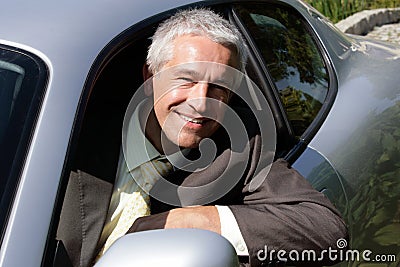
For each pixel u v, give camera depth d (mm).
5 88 1877
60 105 1860
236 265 1682
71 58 1966
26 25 2020
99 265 1603
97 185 2139
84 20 2100
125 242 1640
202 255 1617
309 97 2727
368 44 3334
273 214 2047
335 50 3031
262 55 2619
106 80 2346
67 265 1941
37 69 1916
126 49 2377
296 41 2875
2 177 1724
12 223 1657
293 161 2436
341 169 2535
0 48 1949
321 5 6762
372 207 2662
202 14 2193
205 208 2006
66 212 2023
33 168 1740
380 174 2717
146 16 2270
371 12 6801
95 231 2061
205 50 2117
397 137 2844
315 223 2059
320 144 2551
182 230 1680
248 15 2699
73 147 1820
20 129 1802
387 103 2893
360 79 2941
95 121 2254
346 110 2732
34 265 1632
